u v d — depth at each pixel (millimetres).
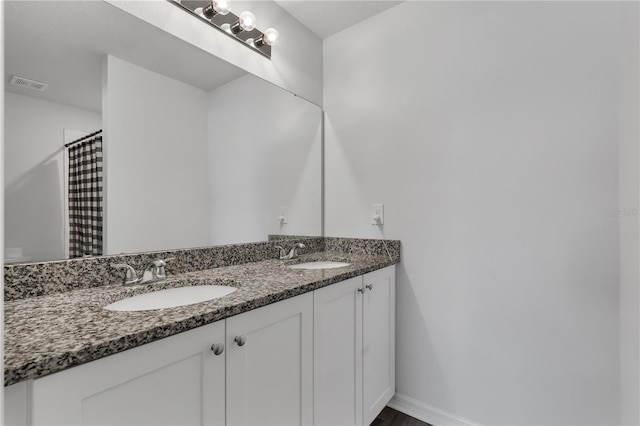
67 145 1075
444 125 1670
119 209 1206
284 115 1894
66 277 1048
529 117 1433
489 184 1531
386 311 1701
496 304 1513
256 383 959
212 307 842
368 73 1967
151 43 1306
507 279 1483
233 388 885
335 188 2102
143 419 698
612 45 1254
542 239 1399
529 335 1429
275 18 1832
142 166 1280
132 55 1249
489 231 1530
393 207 1845
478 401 1560
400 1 1825
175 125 1390
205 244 1496
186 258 1393
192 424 788
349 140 2041
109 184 1183
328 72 2152
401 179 1815
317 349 1204
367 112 1963
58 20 1064
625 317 1200
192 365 791
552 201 1376
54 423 574
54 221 1037
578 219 1318
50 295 999
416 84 1771
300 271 1407
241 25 1531
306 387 1147
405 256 1800
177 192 1395
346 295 1377
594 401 1282
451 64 1654
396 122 1841
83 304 897
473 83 1585
